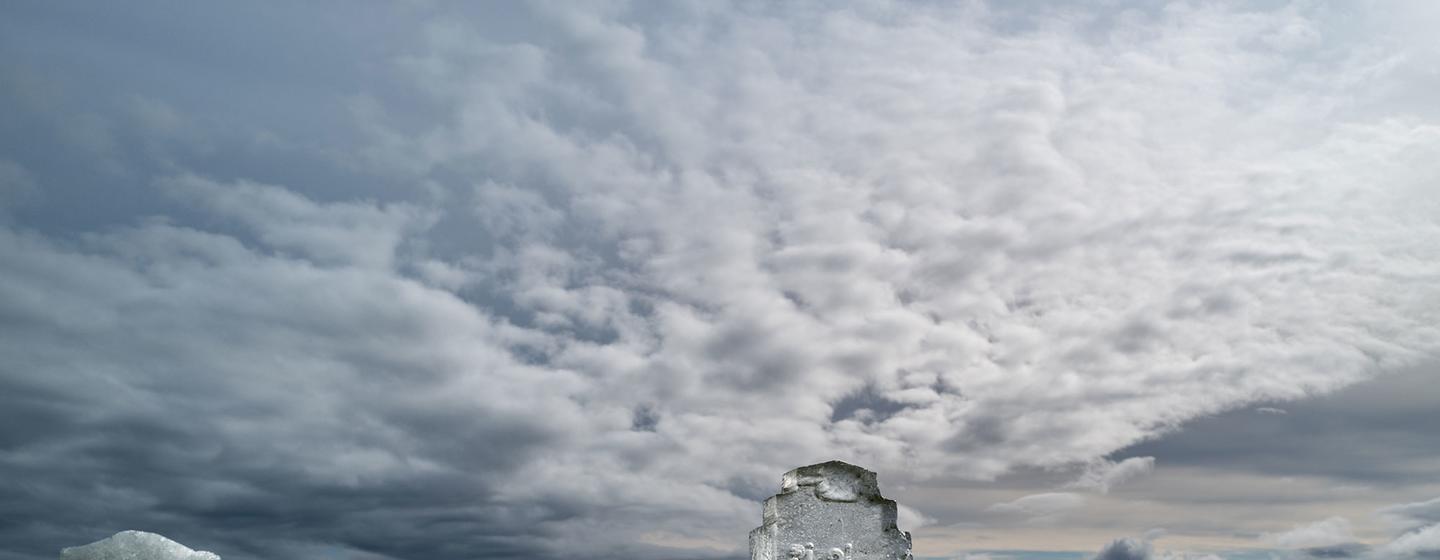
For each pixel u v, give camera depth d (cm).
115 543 980
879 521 1036
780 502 1026
